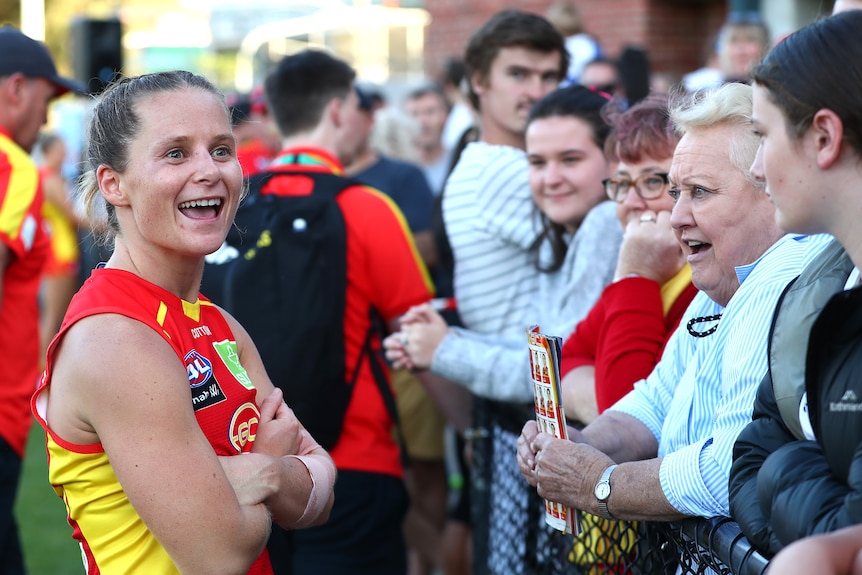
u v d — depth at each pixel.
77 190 2.04
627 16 8.77
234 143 1.89
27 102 3.77
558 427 2.02
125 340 1.70
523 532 2.94
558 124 2.93
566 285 2.95
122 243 1.85
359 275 3.24
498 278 3.23
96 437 1.72
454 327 3.28
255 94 7.77
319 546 3.21
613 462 1.96
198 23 22.81
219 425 1.83
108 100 1.84
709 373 1.94
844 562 1.16
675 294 2.42
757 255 1.91
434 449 4.45
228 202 1.86
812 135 1.38
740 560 1.59
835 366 1.37
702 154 1.92
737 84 1.95
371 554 3.25
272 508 1.82
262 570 1.95
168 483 1.65
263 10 18.30
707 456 1.78
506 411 3.11
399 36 15.95
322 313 3.08
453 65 6.81
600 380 2.39
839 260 1.53
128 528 1.74
